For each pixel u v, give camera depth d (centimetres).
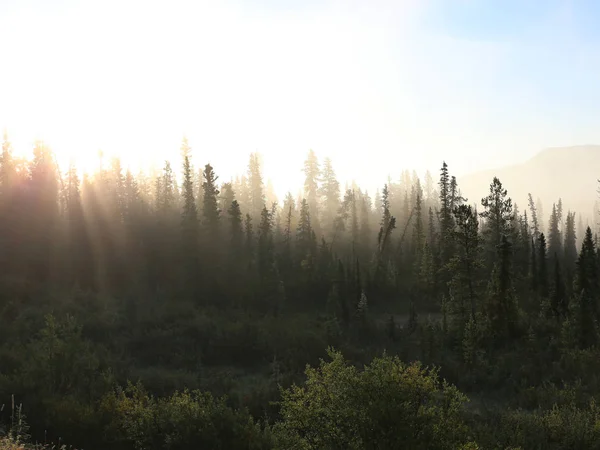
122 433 2291
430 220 8938
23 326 4353
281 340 4741
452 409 1460
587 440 2027
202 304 5997
